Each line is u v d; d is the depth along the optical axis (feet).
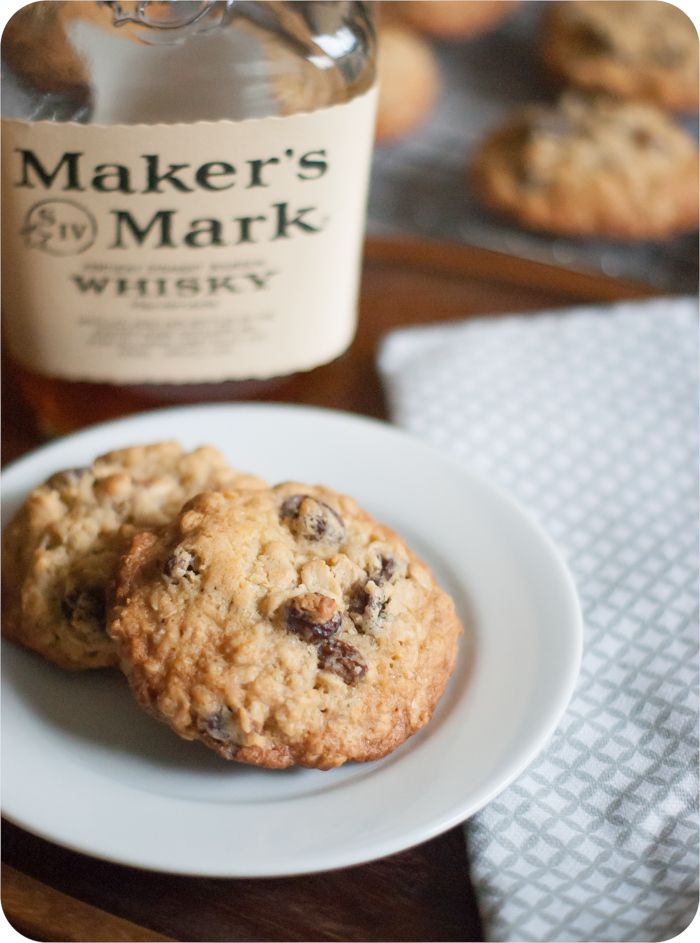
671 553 1.49
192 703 1.16
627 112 2.42
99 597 1.27
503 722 1.23
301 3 1.41
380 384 1.69
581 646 1.29
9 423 1.61
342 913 1.19
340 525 1.27
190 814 1.16
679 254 2.32
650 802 1.24
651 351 1.75
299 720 1.16
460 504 1.43
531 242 2.32
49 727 1.23
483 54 2.77
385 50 2.52
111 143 1.40
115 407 1.60
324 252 1.51
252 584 1.21
